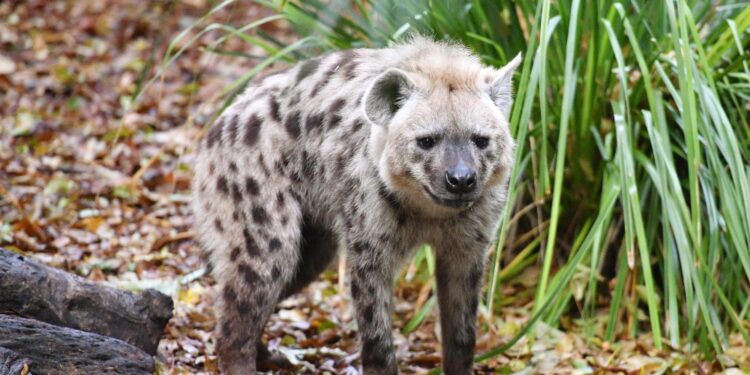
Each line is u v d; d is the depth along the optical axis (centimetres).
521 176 1023
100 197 1246
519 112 873
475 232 812
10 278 717
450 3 976
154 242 1132
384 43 1012
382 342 818
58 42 1706
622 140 891
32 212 1175
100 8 1847
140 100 1505
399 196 791
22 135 1388
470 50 860
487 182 770
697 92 895
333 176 827
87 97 1514
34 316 727
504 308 1008
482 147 754
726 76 965
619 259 974
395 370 824
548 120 980
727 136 882
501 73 770
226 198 862
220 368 862
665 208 891
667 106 955
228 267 858
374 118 762
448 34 984
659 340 879
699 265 905
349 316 1032
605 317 984
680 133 983
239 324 854
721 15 1004
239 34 1021
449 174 728
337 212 833
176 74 1606
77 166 1315
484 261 832
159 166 1334
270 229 848
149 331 791
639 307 1002
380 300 817
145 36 1756
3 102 1480
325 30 1030
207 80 1586
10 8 1820
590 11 926
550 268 1032
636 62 980
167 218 1215
